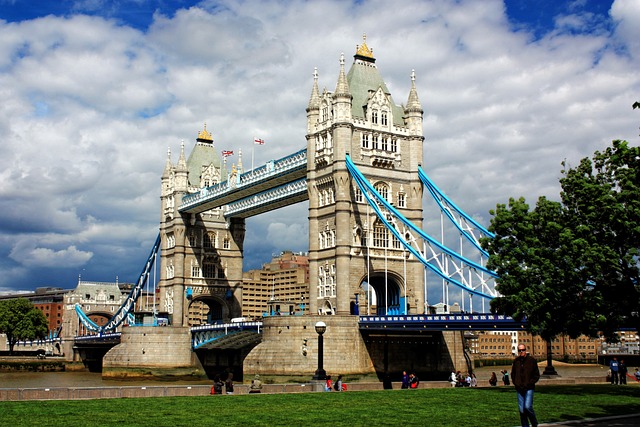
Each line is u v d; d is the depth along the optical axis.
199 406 43.75
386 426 35.12
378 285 118.81
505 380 80.06
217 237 159.00
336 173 108.44
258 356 99.50
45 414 39.50
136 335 138.38
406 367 103.75
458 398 49.53
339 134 109.25
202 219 157.38
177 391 53.38
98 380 137.25
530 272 58.84
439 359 107.00
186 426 35.31
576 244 55.41
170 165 162.75
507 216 62.28
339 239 106.81
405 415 39.38
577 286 56.94
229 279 158.25
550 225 58.50
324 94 114.44
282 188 127.12
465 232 101.81
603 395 51.28
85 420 37.22
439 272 97.94
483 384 89.94
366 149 112.06
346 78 116.88
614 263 54.28
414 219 114.62
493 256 62.09
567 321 57.78
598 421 34.53
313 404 45.19
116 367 136.62
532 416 29.84
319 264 112.00
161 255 159.88
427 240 100.50
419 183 115.62
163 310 156.00
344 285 105.50
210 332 132.88
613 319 56.28
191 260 154.62
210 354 142.38
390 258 111.69
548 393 53.22
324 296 109.81
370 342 101.50
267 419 37.84
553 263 58.47
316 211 113.62
